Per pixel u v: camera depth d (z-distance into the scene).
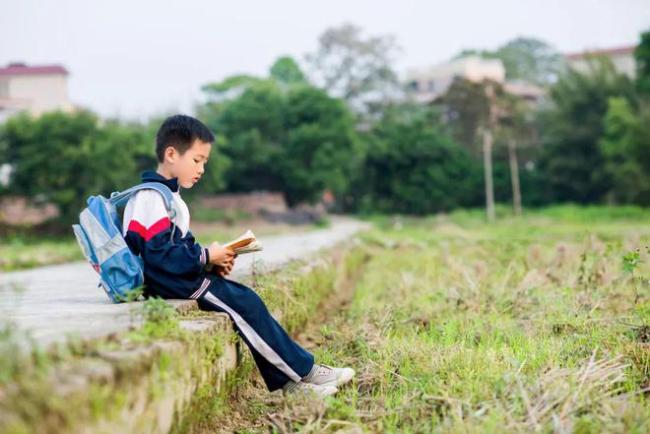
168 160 4.42
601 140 51.16
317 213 53.56
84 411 2.62
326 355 5.74
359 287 11.23
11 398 2.44
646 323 6.02
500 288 8.16
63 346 3.00
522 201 59.03
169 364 3.35
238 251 4.39
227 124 52.22
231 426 4.28
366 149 61.06
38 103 52.16
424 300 8.23
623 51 73.75
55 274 10.61
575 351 5.34
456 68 78.00
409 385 4.77
